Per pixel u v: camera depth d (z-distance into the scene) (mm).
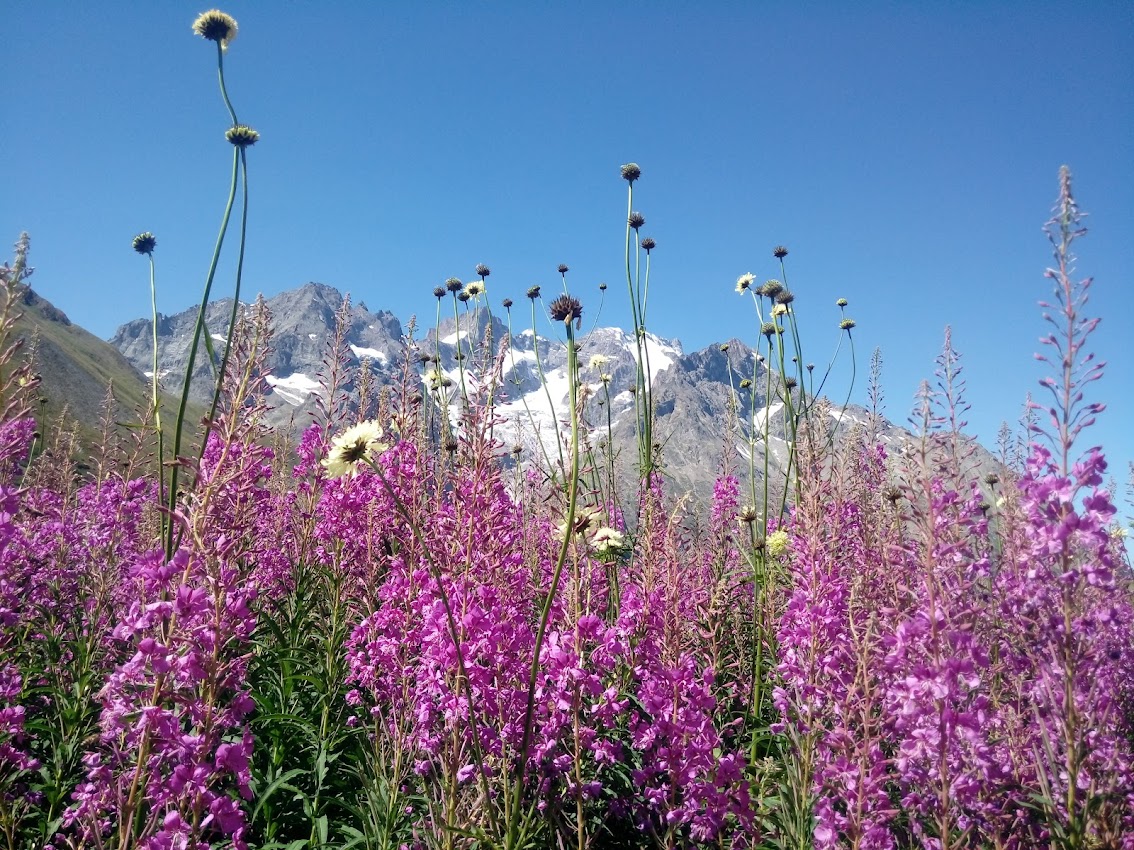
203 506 686
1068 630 664
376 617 900
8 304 703
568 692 752
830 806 687
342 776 924
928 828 689
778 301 1367
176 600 633
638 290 1293
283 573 1219
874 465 1122
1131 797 648
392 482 1067
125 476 1279
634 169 1333
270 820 857
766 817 811
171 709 652
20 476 1395
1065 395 667
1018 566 734
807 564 848
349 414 1161
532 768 769
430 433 1131
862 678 702
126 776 633
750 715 979
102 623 1087
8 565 1001
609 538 1000
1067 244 670
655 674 830
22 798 833
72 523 1366
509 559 839
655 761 794
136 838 620
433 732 778
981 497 705
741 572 1199
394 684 870
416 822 778
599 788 769
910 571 778
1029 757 689
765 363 1424
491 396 854
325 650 1070
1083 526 663
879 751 673
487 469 842
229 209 891
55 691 947
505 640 767
